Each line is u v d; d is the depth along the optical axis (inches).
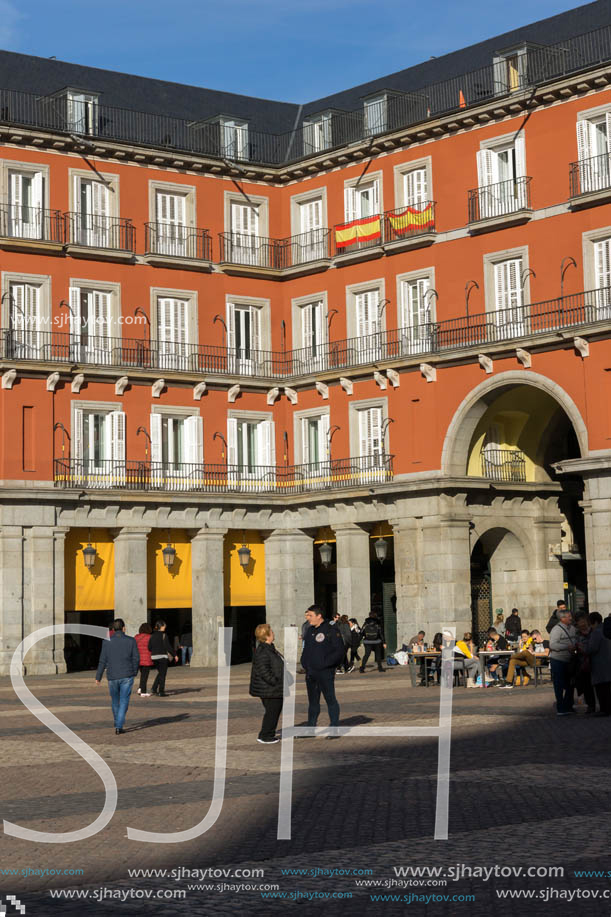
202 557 1936.5
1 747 850.1
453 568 1791.3
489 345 1748.3
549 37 1863.9
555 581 1902.1
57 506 1809.8
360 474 1916.8
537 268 1734.7
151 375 1916.8
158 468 1923.0
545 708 1034.7
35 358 1830.7
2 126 1804.9
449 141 1849.2
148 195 1955.0
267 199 2074.3
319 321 2023.9
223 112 2149.4
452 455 1812.3
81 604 1854.1
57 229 1862.7
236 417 2006.6
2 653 1753.2
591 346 1651.1
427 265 1867.6
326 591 2119.8
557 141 1721.2
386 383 1894.7
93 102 1920.5
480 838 492.1
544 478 1910.7
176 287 1971.0
